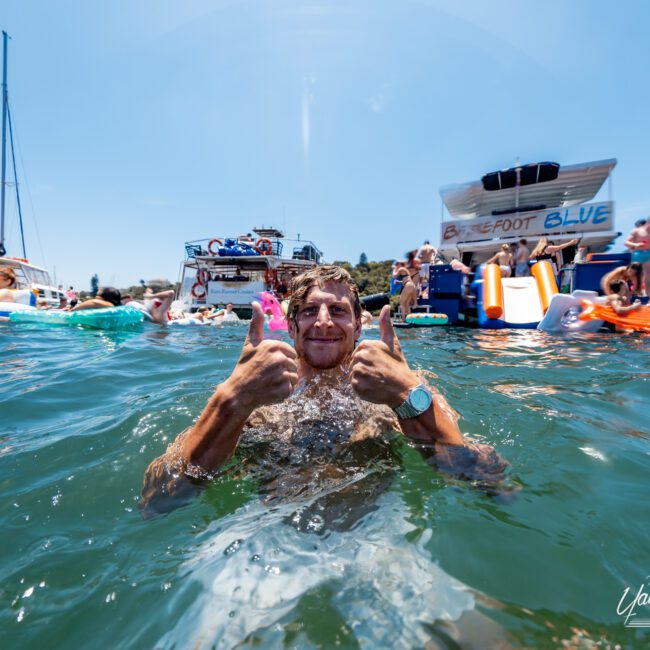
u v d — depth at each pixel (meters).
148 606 0.40
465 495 0.58
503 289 3.72
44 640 0.37
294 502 0.56
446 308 3.93
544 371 1.53
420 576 0.43
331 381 0.80
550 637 0.36
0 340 2.32
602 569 0.44
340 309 0.77
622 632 0.36
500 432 0.82
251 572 0.43
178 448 0.66
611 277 2.99
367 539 0.48
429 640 0.36
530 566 0.44
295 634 0.36
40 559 0.47
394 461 0.67
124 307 3.31
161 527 0.53
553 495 0.58
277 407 0.78
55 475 0.67
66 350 2.05
